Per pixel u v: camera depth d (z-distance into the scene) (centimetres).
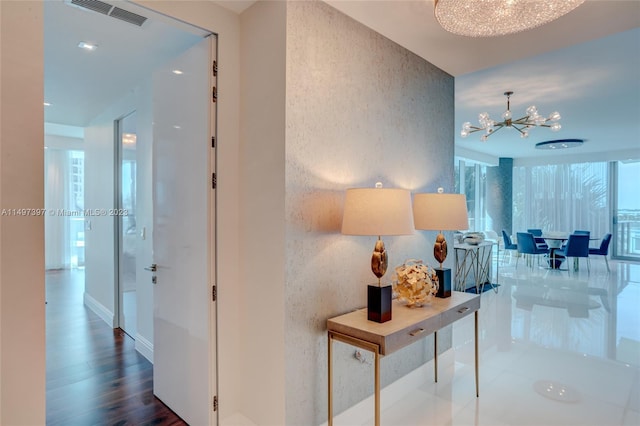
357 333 198
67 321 441
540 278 704
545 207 1056
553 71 405
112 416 244
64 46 282
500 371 311
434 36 263
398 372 272
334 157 227
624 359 333
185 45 280
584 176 999
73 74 337
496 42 272
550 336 392
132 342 374
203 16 213
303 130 208
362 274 247
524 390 279
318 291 217
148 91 336
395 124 276
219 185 221
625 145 867
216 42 221
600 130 698
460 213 258
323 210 220
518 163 1102
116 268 419
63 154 833
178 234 247
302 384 208
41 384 154
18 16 149
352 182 239
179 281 245
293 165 203
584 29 250
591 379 295
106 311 441
